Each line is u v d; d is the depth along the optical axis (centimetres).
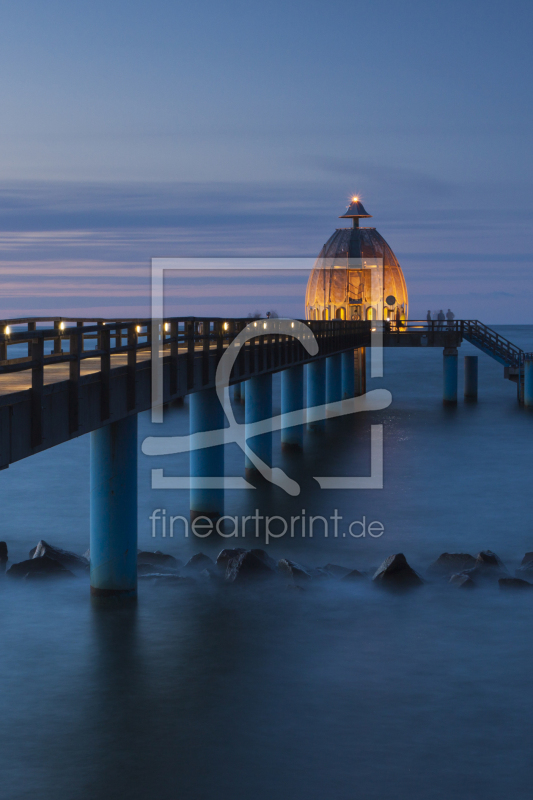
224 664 1480
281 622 1675
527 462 3694
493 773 1148
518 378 6050
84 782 1116
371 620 1691
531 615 1723
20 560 2088
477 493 3038
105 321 2438
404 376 9762
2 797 1080
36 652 1526
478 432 4631
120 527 1764
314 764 1162
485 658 1516
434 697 1364
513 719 1295
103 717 1290
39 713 1303
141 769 1148
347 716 1298
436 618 1705
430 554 2216
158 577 1894
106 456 1748
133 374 1630
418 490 3094
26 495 2961
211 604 1769
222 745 1210
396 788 1108
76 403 1342
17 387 1534
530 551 2230
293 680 1421
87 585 1870
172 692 1373
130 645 1559
